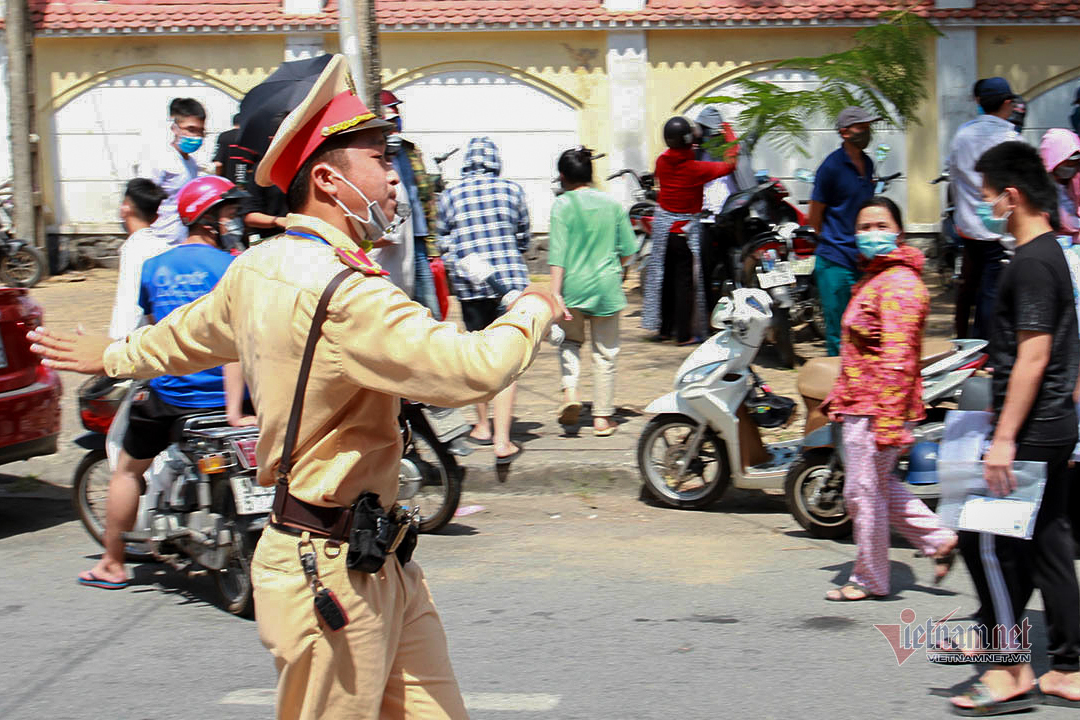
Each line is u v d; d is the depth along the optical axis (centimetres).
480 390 299
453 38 1855
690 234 1246
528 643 589
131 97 1903
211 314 346
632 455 890
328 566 316
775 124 1269
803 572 691
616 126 1859
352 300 303
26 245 1759
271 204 805
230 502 636
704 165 1227
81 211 1931
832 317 1069
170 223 880
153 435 672
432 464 771
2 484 909
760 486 792
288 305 311
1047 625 518
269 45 1878
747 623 612
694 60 1842
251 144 810
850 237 1051
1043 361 482
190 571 665
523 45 1853
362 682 321
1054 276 484
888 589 645
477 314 897
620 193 1870
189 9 1859
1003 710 502
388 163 333
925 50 1811
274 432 320
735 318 786
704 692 528
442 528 790
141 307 664
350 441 317
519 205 901
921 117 1828
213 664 575
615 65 1844
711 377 792
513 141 1875
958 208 938
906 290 607
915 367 616
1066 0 1794
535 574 697
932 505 728
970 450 502
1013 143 502
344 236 323
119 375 370
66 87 1905
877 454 620
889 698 520
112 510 679
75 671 567
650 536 772
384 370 302
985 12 1791
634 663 562
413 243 841
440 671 346
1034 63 1825
